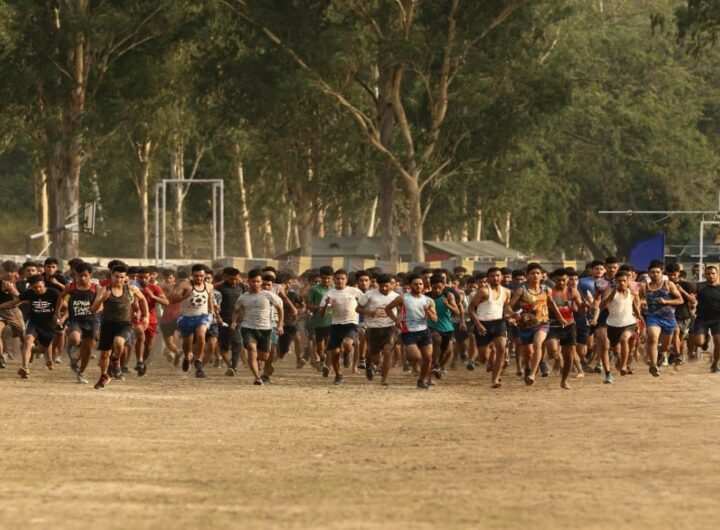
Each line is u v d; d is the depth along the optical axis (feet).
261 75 624.59
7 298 295.89
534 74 645.92
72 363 267.80
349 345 268.00
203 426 180.86
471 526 100.99
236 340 290.97
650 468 135.54
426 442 161.99
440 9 629.92
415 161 637.30
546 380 280.51
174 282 322.34
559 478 128.36
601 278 299.79
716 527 101.30
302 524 101.81
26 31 634.43
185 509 109.29
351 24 615.98
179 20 647.97
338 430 176.96
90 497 115.75
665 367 321.73
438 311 284.61
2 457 144.46
